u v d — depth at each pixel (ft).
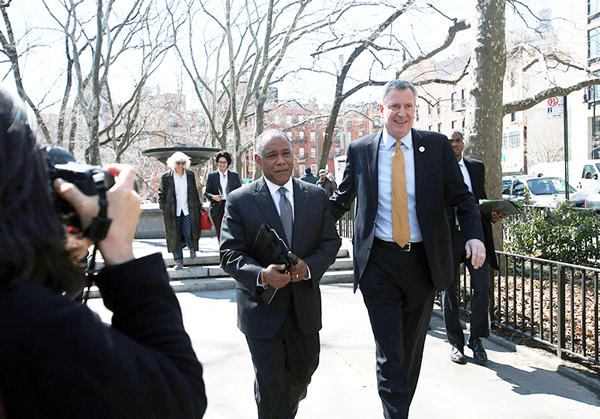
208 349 15.40
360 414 10.94
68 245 2.45
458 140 15.80
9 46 44.65
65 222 2.60
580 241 26.45
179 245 26.35
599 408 11.07
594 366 13.29
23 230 2.17
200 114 92.27
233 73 49.03
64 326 2.19
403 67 37.86
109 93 65.26
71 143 55.77
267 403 8.48
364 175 10.38
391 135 10.23
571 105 119.75
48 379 2.14
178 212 26.35
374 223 10.07
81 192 2.62
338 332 17.07
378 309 9.86
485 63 23.88
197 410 2.70
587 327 17.03
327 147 49.44
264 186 9.32
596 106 112.16
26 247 2.15
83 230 2.65
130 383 2.29
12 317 2.13
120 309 2.73
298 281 8.76
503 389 12.19
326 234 9.44
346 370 13.52
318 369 13.62
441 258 9.93
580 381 12.64
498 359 14.46
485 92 23.98
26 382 2.16
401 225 9.80
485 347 15.64
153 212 40.81
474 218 9.57
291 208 9.32
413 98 10.07
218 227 28.63
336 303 21.42
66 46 51.70
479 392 12.01
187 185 26.37
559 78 95.30
